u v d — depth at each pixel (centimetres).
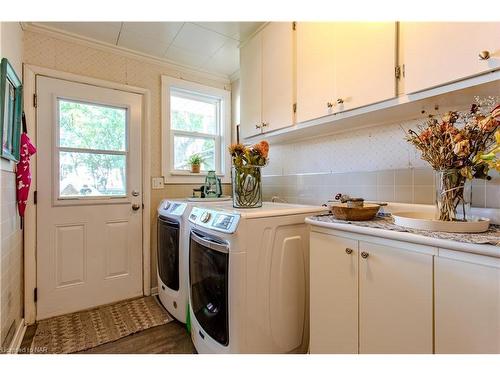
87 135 221
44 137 202
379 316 99
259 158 165
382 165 159
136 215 243
